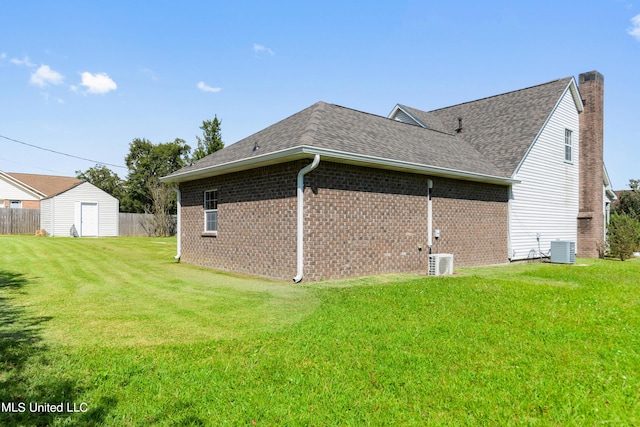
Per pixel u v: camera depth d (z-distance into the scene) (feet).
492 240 46.39
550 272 38.75
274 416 10.07
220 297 24.18
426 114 65.51
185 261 44.75
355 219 32.94
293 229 30.32
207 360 13.53
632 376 13.03
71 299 23.13
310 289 26.78
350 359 13.85
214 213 40.65
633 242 56.95
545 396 11.46
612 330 18.07
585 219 60.13
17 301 22.43
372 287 27.58
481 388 11.91
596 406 10.98
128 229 100.68
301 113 40.42
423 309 21.17
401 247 36.32
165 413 10.08
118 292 25.50
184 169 44.37
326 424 9.76
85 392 11.07
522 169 49.98
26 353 13.82
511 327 18.21
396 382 12.12
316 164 28.50
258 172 34.17
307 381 12.07
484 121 59.00
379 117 45.29
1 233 87.20
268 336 16.17
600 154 60.64
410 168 34.78
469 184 43.65
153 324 17.95
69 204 87.81
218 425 9.62
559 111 56.70
